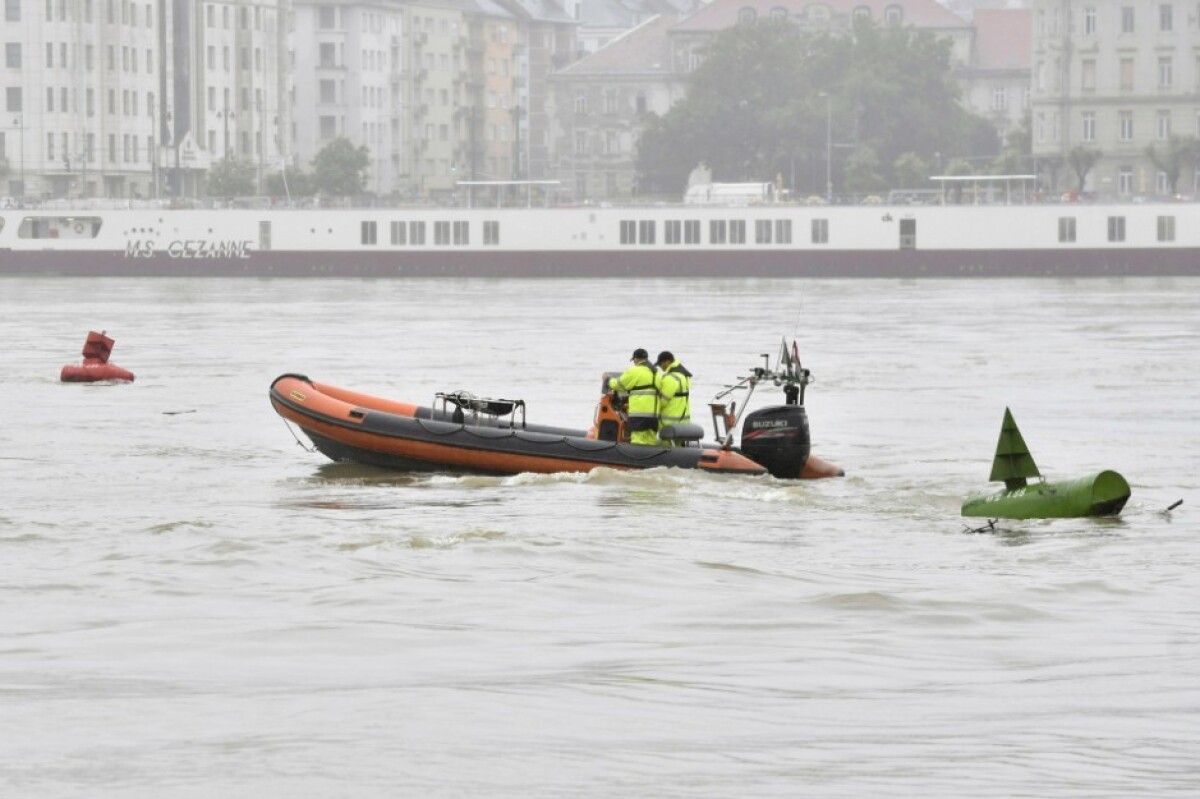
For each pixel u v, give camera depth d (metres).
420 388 106.19
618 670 35.22
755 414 64.19
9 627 40.09
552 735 29.92
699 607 42.47
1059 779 27.11
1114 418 89.38
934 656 36.78
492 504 59.50
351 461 68.81
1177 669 35.34
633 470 63.97
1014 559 49.00
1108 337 145.25
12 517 57.59
